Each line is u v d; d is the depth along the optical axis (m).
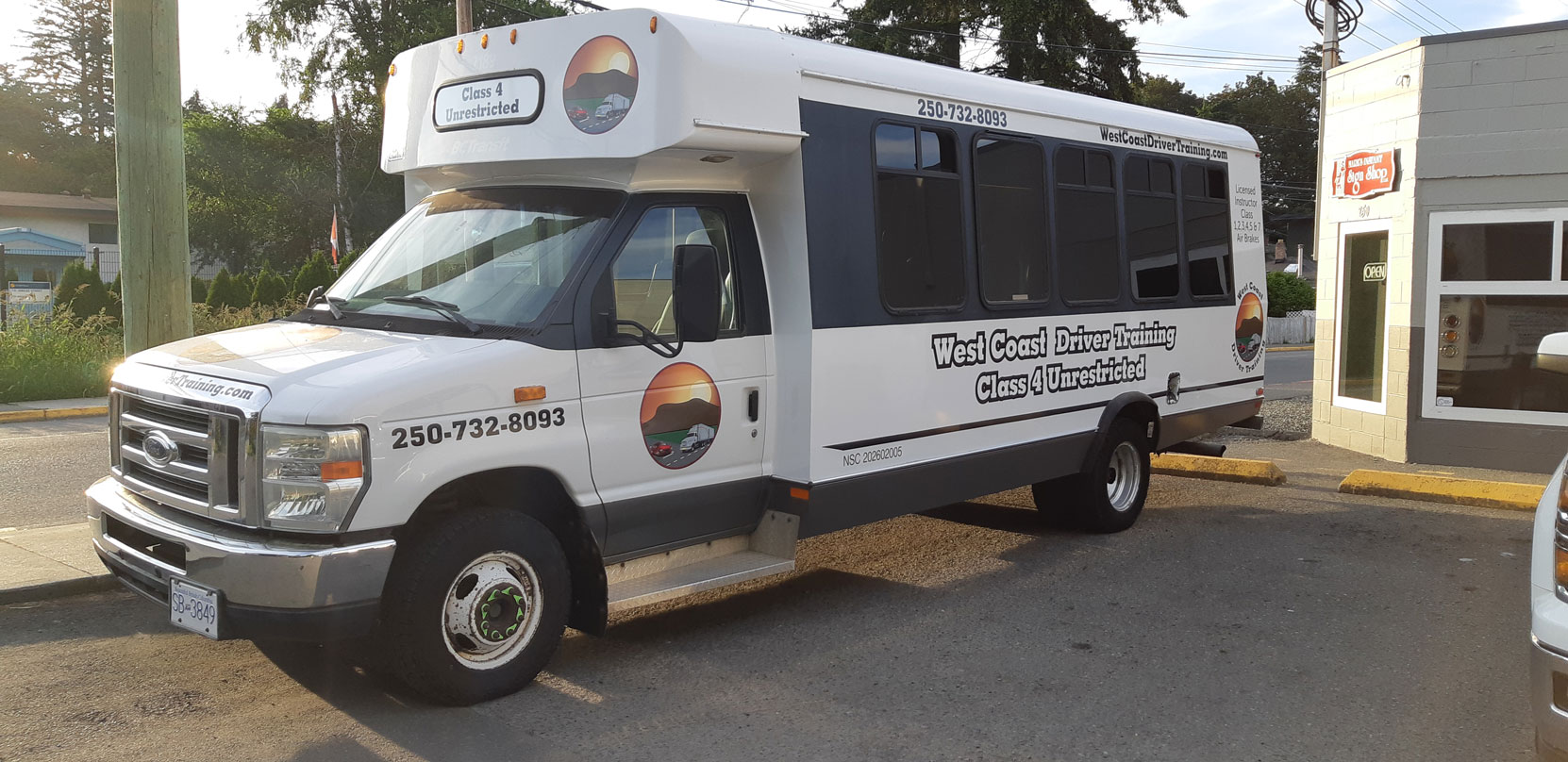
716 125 5.13
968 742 4.44
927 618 6.11
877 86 6.09
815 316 5.69
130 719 4.54
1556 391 10.16
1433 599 6.44
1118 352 7.91
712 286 5.07
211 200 49.59
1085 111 7.68
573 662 5.33
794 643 5.66
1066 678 5.17
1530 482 9.73
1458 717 4.72
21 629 5.59
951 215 6.58
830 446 5.82
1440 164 10.50
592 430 4.94
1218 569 7.11
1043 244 7.28
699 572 5.46
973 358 6.70
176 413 4.61
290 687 4.90
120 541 4.86
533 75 5.41
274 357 4.65
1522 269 10.23
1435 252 10.63
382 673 5.06
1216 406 9.07
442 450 4.42
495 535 4.63
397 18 40.34
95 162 61.91
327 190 49.62
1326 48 24.94
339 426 4.16
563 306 4.89
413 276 5.41
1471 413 10.59
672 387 5.28
